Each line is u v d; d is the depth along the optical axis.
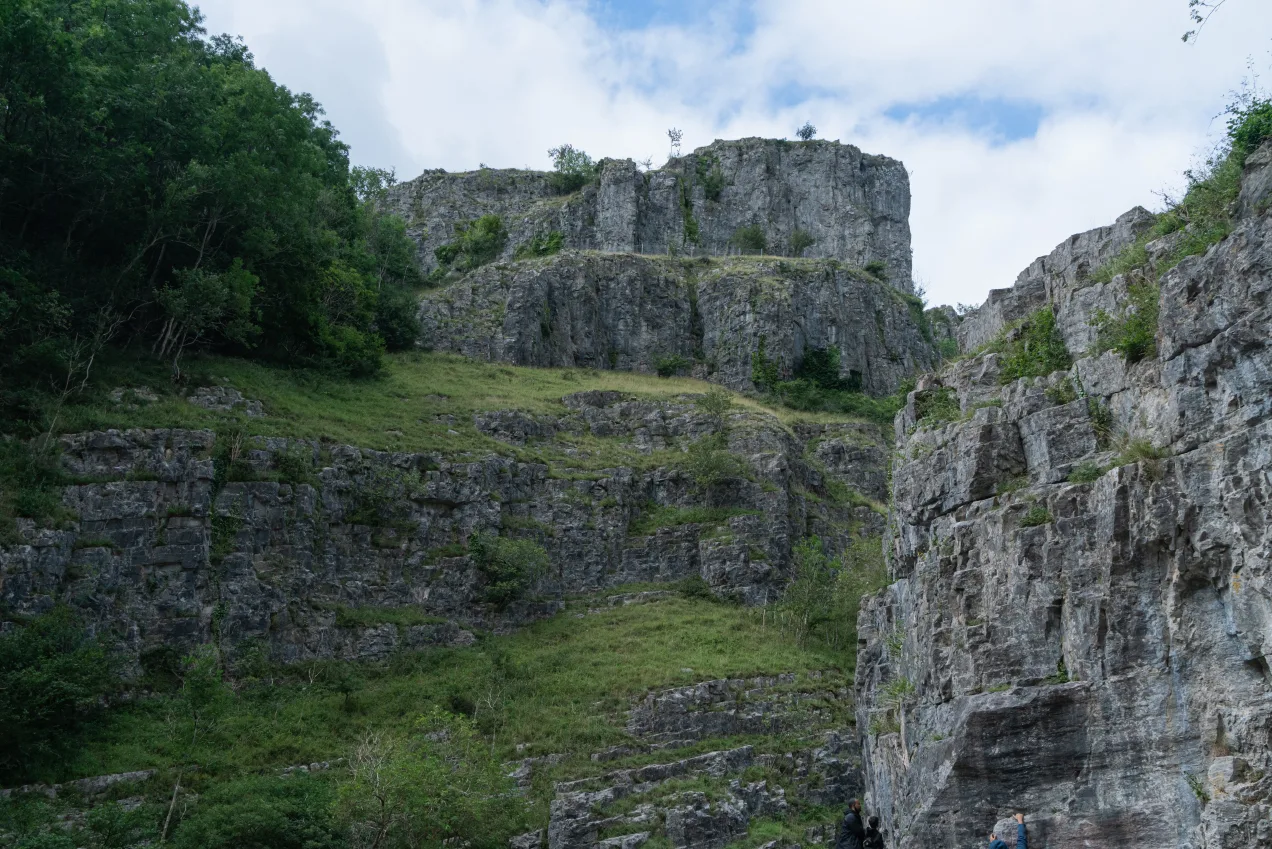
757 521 71.31
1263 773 19.39
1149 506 22.09
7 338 54.00
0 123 56.44
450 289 103.88
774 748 50.47
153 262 63.22
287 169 66.75
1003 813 22.95
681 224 134.12
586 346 103.94
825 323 108.81
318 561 57.06
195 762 44.16
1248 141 25.03
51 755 41.97
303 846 38.19
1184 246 25.33
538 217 132.38
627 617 63.47
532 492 70.00
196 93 61.91
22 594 45.47
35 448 50.53
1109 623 22.50
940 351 123.50
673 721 51.47
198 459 53.84
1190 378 22.31
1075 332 28.11
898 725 31.52
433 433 70.06
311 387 69.88
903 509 31.48
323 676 52.44
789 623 63.12
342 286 80.75
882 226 142.25
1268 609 19.80
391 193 142.62
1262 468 20.31
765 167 140.62
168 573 50.66
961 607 26.44
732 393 98.75
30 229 60.78
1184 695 21.22
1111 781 21.92
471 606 60.91
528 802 45.38
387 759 42.66
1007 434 27.36
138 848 37.25
